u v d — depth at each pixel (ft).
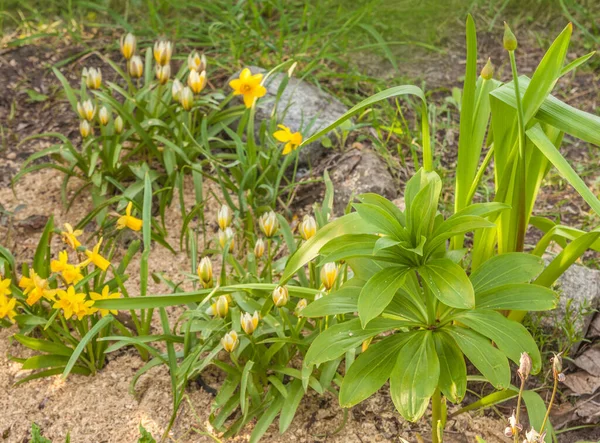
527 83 3.90
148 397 4.33
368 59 6.71
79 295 4.06
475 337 3.65
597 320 4.59
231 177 5.63
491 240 4.17
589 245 3.85
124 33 6.91
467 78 3.83
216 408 4.22
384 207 3.79
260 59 6.44
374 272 3.91
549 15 7.06
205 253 4.69
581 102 6.25
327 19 6.97
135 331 4.65
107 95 5.25
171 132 5.44
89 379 4.44
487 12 7.16
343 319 4.13
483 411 4.28
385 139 5.94
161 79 5.30
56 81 6.36
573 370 4.43
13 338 4.51
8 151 5.82
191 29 6.69
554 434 3.90
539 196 5.56
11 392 4.38
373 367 3.64
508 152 4.02
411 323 3.78
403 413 3.47
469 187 4.08
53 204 5.43
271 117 5.46
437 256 3.71
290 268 3.79
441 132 6.05
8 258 4.57
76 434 4.20
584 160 5.83
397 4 7.07
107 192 5.46
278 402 4.14
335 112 5.93
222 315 4.01
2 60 6.47
